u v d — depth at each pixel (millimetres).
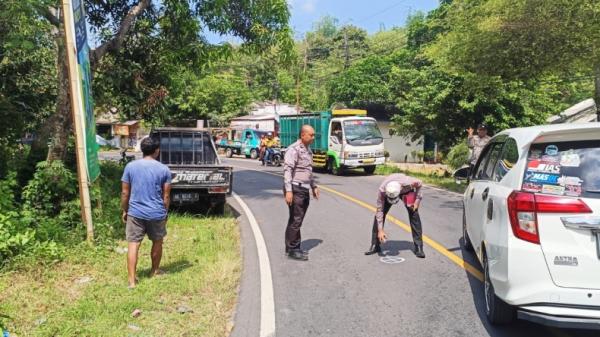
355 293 5742
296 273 6523
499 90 20984
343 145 20922
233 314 5121
